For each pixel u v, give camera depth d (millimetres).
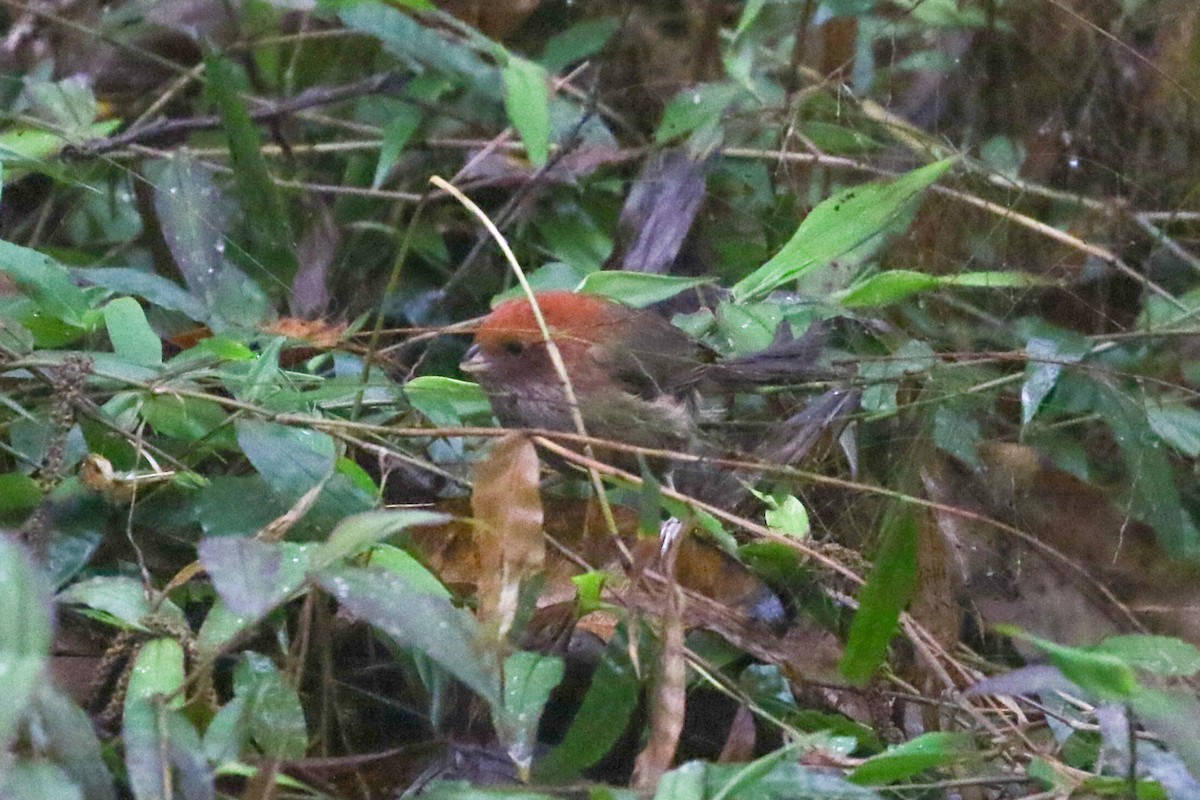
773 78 7641
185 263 6094
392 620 3361
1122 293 6836
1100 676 3465
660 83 7910
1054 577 5539
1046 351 5816
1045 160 7285
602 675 4004
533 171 7230
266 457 4457
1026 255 6863
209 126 7176
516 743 3805
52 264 5023
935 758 3852
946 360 5910
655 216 6738
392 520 3479
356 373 5652
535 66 6535
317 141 7902
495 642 3738
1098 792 3770
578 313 6012
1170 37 7180
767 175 7012
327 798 3654
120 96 7926
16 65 7672
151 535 4625
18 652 2986
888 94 7613
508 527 3971
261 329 5723
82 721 3189
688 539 4918
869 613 4129
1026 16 7320
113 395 4867
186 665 3836
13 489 4305
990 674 5008
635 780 3914
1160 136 7191
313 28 8125
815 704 4746
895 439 5590
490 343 6027
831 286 6434
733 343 5855
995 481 5832
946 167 5750
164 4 7820
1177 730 3445
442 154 7586
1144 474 5812
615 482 4895
